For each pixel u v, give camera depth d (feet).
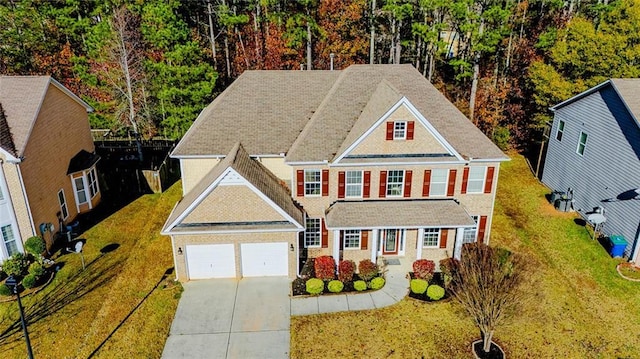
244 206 76.33
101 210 106.83
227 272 80.79
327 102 89.10
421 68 172.14
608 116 91.40
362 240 84.74
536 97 131.13
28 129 83.71
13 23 146.92
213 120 90.22
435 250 86.17
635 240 82.74
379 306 74.08
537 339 67.15
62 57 156.35
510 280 66.69
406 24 168.25
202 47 163.63
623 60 117.39
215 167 85.46
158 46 122.31
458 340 67.15
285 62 158.61
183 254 78.23
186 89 122.62
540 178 122.21
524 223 98.68
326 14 157.28
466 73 136.36
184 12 170.40
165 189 117.80
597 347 65.62
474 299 64.23
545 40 137.69
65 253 89.15
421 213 81.35
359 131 80.84
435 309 73.36
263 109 92.22
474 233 88.94
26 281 77.00
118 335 68.33
